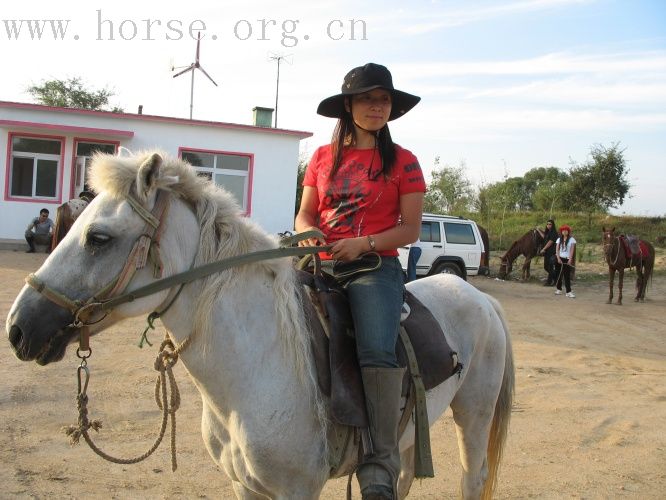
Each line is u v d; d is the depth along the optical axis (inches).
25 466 161.5
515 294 621.6
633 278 767.7
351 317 100.0
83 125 700.7
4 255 617.0
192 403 219.5
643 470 181.5
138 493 152.6
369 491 90.5
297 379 91.5
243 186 754.2
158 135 721.0
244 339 90.2
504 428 136.7
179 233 88.2
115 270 82.3
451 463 184.7
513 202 1331.2
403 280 106.0
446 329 121.9
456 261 610.9
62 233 457.7
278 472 90.4
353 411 91.4
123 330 325.4
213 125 729.0
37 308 80.3
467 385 127.6
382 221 104.7
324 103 106.7
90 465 165.8
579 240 1054.4
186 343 89.9
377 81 102.7
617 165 1266.0
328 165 107.6
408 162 106.0
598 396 258.5
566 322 458.0
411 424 110.1
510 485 169.2
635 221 1253.7
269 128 743.7
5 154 693.3
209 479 162.6
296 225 110.0
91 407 208.7
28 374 236.8
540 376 288.2
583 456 191.5
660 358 347.9
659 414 236.2
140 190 82.5
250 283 92.7
